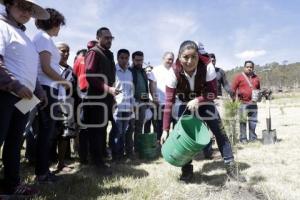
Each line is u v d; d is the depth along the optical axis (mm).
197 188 4617
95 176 5297
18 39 3637
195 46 4785
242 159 6328
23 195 3980
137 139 7012
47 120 4695
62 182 4805
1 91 3447
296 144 7844
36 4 3793
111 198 4168
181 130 4504
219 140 4949
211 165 6109
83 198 4172
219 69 8312
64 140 5609
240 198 4207
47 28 4637
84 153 6199
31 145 5773
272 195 4223
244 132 8422
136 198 4184
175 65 4961
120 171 5711
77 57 6359
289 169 5551
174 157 4594
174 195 4352
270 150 7199
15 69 3598
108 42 5578
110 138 6719
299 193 4355
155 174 5492
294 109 22734
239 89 8812
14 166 3924
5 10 3670
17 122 3865
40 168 4758
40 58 4445
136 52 7234
